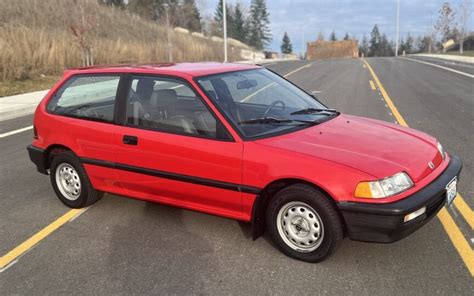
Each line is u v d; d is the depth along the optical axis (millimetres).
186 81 4230
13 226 4727
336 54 86188
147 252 4031
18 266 3898
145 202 5211
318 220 3580
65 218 4875
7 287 3578
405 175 3479
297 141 3842
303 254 3719
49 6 28500
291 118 4328
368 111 10797
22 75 17453
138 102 4477
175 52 29578
